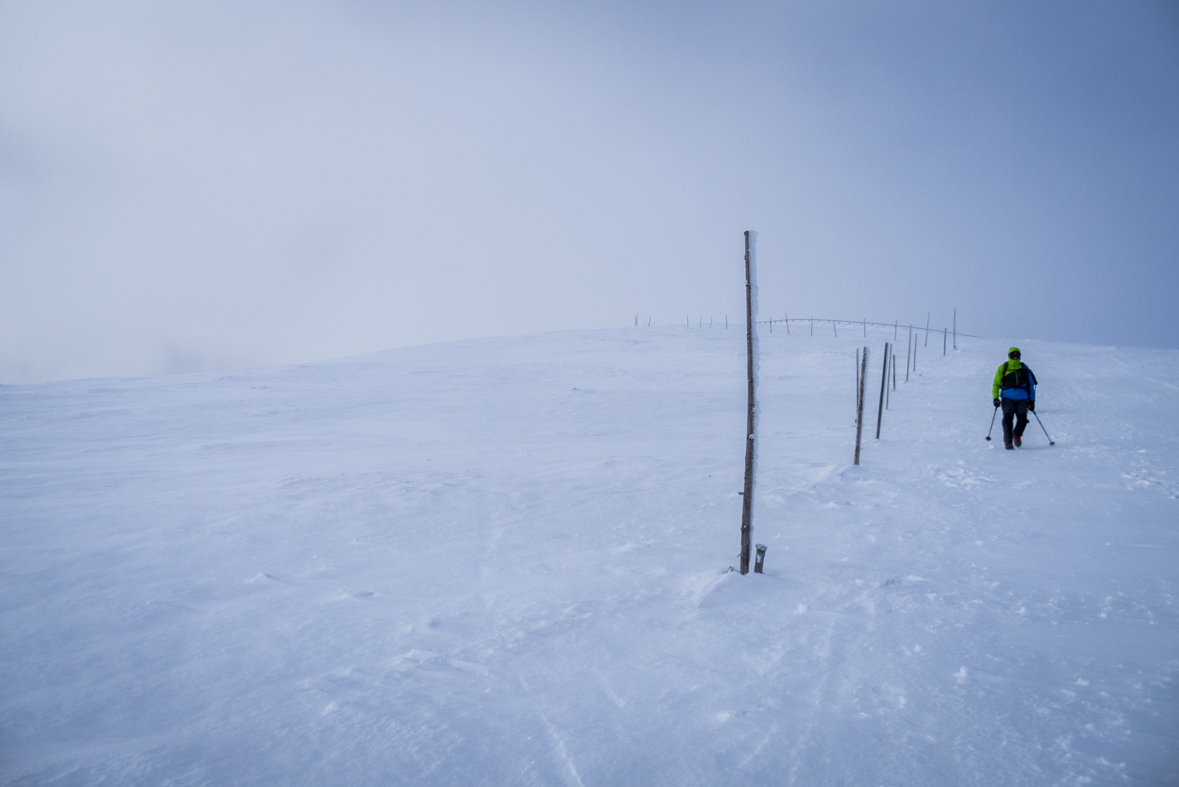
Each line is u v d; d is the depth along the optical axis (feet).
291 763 6.71
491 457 35.47
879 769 6.29
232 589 13.05
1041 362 99.30
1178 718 7.09
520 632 10.22
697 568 13.79
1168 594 11.53
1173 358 99.81
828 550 15.10
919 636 9.64
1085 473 25.70
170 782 6.41
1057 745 6.61
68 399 70.49
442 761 6.64
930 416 52.11
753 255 13.39
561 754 6.72
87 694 8.47
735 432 48.75
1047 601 11.19
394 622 10.93
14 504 22.74
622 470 28.99
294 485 25.70
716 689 8.10
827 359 121.90
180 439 47.50
